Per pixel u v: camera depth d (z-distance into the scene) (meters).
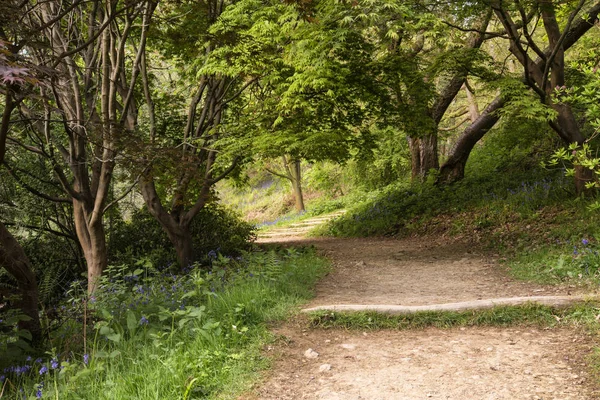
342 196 29.23
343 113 12.98
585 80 11.15
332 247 13.76
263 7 10.47
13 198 12.46
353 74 11.69
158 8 11.45
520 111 10.55
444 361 4.92
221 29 9.41
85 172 9.95
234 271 8.70
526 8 10.84
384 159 24.97
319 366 4.93
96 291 7.44
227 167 12.88
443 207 15.22
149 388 4.11
